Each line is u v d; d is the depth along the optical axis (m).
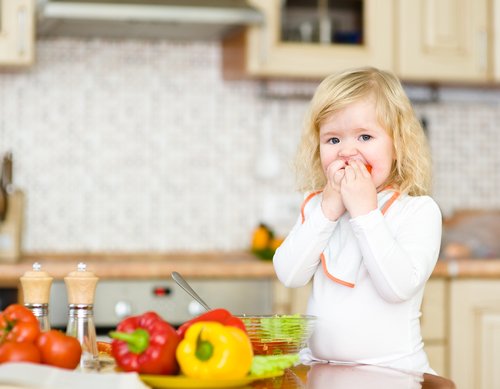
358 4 3.45
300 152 1.91
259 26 3.34
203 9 3.19
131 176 3.66
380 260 1.57
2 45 3.14
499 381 3.14
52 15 3.10
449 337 3.13
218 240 3.71
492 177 3.89
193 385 1.21
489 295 3.15
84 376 1.14
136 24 3.30
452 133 3.87
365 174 1.62
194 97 3.70
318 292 1.75
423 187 1.86
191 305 3.02
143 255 3.63
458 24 3.49
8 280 2.92
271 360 1.29
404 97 1.83
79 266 1.40
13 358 1.20
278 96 3.71
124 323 1.28
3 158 3.24
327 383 1.28
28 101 3.58
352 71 1.83
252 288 3.07
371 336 1.68
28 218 3.58
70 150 3.61
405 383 1.29
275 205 3.74
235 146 3.73
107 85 3.64
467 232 3.76
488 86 3.77
